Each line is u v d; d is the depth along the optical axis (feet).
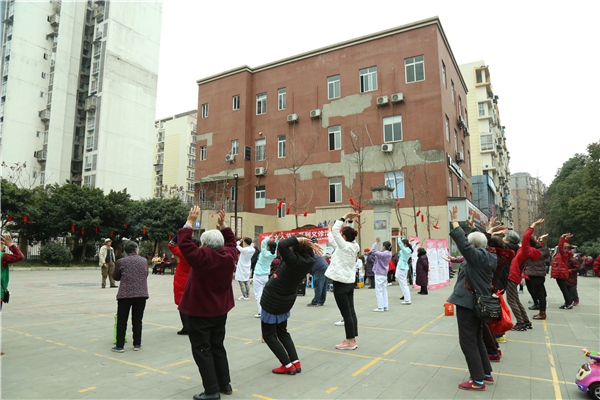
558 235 146.20
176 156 185.47
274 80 100.68
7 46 125.80
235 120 102.83
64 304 32.37
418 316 27.53
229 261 12.90
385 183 82.69
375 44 87.45
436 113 79.36
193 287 12.34
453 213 14.06
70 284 50.70
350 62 90.12
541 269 26.89
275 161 93.86
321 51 94.07
